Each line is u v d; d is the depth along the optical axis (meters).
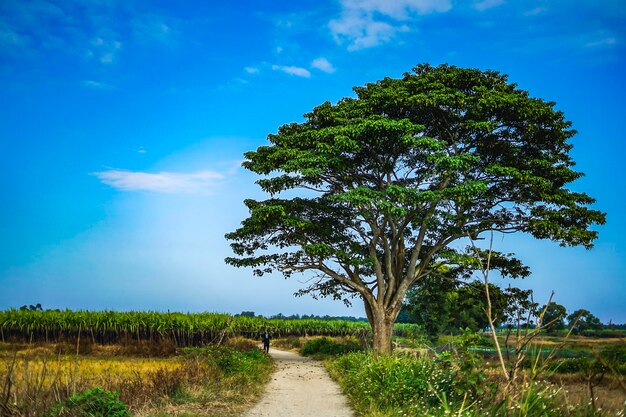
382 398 12.69
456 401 10.29
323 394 16.17
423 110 28.44
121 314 37.78
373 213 29.84
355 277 31.70
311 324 60.59
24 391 9.01
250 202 30.33
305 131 30.03
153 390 12.79
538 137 29.02
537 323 7.05
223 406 12.89
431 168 28.64
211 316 41.19
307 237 30.52
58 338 36.31
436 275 33.81
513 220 29.42
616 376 7.22
